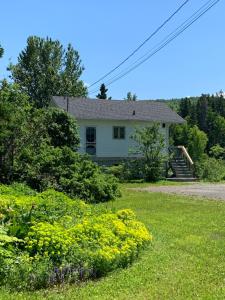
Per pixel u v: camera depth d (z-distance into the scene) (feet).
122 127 119.14
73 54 208.64
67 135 76.59
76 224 30.09
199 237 35.94
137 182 101.45
